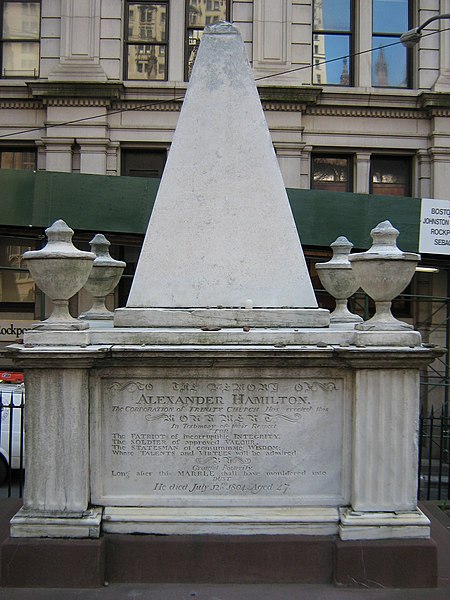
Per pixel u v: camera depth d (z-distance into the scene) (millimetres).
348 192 14766
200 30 15820
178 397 4711
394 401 4652
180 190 5320
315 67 16047
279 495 4746
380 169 16125
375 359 4570
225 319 4992
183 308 5152
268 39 15289
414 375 4660
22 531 4551
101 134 14906
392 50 16141
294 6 15422
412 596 4438
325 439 4766
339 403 4762
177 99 15023
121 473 4719
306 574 4621
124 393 4703
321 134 15516
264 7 15242
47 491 4590
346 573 4555
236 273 5215
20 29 15703
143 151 15586
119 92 15031
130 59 15734
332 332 4750
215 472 4730
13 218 12688
